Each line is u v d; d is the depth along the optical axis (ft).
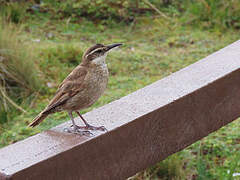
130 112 16.22
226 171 24.50
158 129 16.61
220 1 46.09
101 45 18.29
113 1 45.93
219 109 18.79
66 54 37.70
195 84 18.10
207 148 26.76
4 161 13.04
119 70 37.04
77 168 14.11
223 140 27.68
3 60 33.45
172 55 39.78
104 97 32.68
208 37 43.09
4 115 30.76
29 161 13.00
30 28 42.91
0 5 43.29
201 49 40.73
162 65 37.99
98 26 45.03
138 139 15.93
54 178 13.48
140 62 38.37
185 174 24.68
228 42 41.96
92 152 14.51
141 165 16.30
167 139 17.01
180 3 49.37
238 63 19.70
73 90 17.94
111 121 15.66
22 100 32.68
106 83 18.61
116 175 15.39
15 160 13.08
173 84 18.39
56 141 14.35
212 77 18.52
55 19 45.62
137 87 34.01
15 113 31.30
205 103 18.13
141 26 45.50
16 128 29.55
